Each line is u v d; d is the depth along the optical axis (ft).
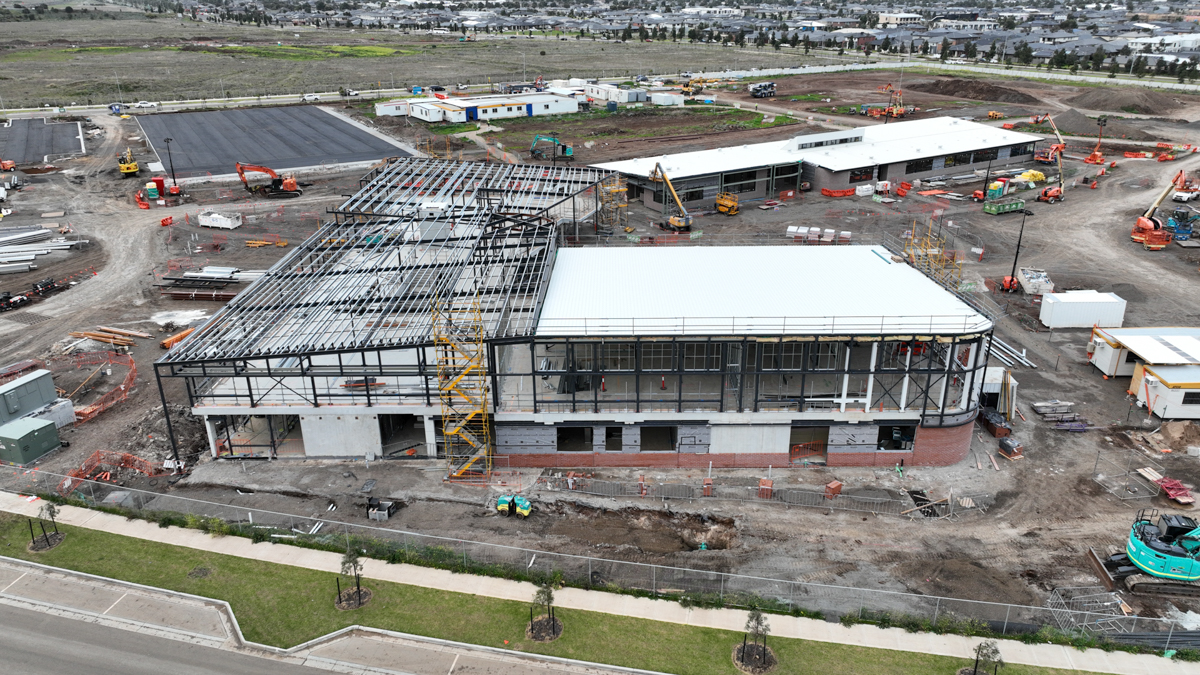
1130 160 422.82
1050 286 246.06
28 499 144.36
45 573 123.65
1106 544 132.05
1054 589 121.39
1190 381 170.09
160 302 249.75
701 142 478.18
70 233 318.65
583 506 144.15
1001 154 412.77
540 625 112.47
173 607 116.47
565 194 278.26
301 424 157.58
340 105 612.29
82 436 170.71
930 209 341.21
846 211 340.80
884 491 147.23
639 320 152.56
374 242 217.77
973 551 130.62
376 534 135.85
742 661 106.01
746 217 333.83
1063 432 168.96
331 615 114.62
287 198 370.32
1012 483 150.30
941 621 113.19
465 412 151.64
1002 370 171.12
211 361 147.54
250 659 106.63
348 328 161.17
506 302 162.61
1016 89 630.74
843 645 109.09
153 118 568.41
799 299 163.43
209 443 165.27
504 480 152.56
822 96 644.69
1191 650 107.76
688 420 151.94
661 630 112.06
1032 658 106.83
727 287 171.53
